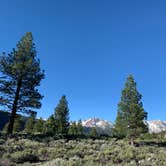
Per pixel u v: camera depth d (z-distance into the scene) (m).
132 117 49.75
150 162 20.67
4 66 39.19
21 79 39.38
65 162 17.45
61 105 69.81
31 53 41.53
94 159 20.47
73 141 31.61
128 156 22.56
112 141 34.84
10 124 37.47
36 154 22.53
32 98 38.72
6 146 24.61
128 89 52.06
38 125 79.88
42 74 40.59
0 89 37.97
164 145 37.31
